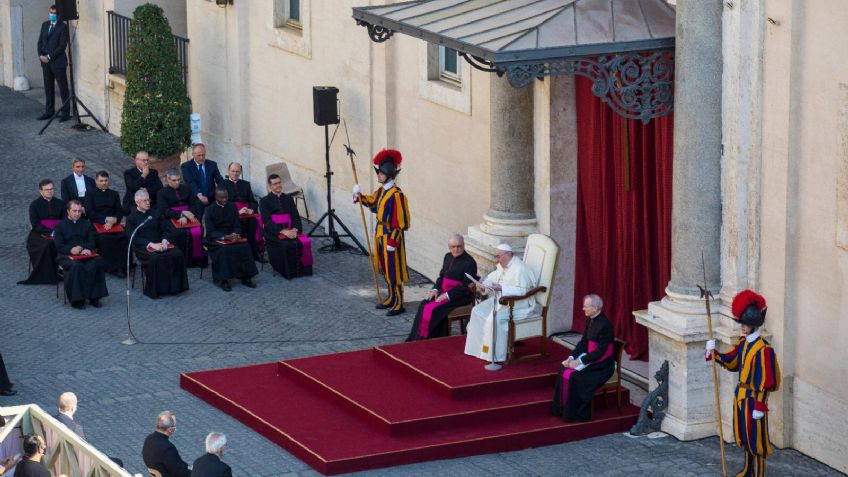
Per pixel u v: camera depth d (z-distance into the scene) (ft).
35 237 78.69
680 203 58.08
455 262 68.13
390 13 64.28
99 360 68.39
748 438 53.52
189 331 72.02
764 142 55.88
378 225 73.72
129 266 79.61
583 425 59.31
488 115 71.82
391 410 59.62
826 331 54.60
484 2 62.75
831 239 53.83
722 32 56.34
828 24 52.85
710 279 58.03
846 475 54.49
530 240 64.28
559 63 57.47
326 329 72.02
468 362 63.36
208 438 48.57
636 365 65.16
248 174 95.30
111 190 81.76
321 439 58.29
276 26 90.02
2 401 63.41
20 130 109.50
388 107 80.18
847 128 52.54
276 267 80.07
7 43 122.21
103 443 59.00
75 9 108.68
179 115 95.09
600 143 65.00
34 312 74.74
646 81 58.23
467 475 56.08
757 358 53.21
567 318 68.69
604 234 65.82
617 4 58.65
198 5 97.30
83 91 112.98
